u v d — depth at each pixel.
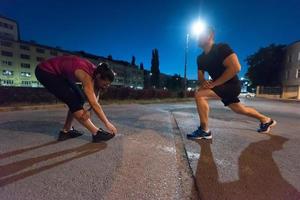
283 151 3.42
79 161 2.78
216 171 2.59
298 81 44.22
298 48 44.16
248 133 4.62
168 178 2.38
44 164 2.67
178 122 5.82
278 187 2.24
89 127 3.53
